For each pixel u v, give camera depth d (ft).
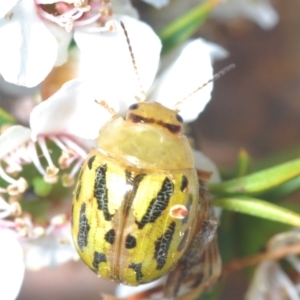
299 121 0.42
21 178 0.25
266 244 0.26
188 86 0.25
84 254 0.24
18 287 0.25
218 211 0.25
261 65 0.43
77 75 0.25
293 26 0.43
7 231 0.25
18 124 0.26
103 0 0.25
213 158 0.41
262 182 0.24
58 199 0.26
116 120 0.24
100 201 0.23
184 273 0.25
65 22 0.25
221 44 0.35
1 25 0.24
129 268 0.23
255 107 0.43
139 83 0.25
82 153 0.25
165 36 0.26
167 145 0.24
